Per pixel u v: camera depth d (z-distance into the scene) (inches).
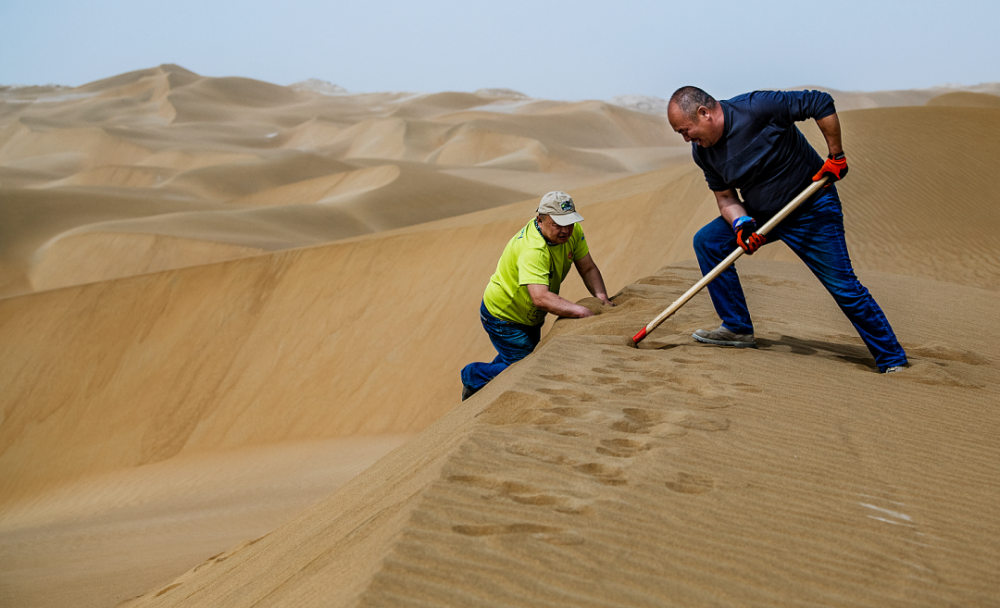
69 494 745.6
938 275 527.5
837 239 168.6
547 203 201.5
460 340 836.0
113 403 911.0
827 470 120.0
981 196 677.9
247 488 600.1
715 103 163.8
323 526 131.4
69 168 4569.4
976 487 117.9
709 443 127.0
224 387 887.1
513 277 212.8
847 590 84.4
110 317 999.6
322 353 882.1
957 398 160.6
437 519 92.0
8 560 415.8
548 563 83.2
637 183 1187.3
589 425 133.8
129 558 371.6
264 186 3230.8
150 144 4845.0
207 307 969.5
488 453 118.4
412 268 933.8
